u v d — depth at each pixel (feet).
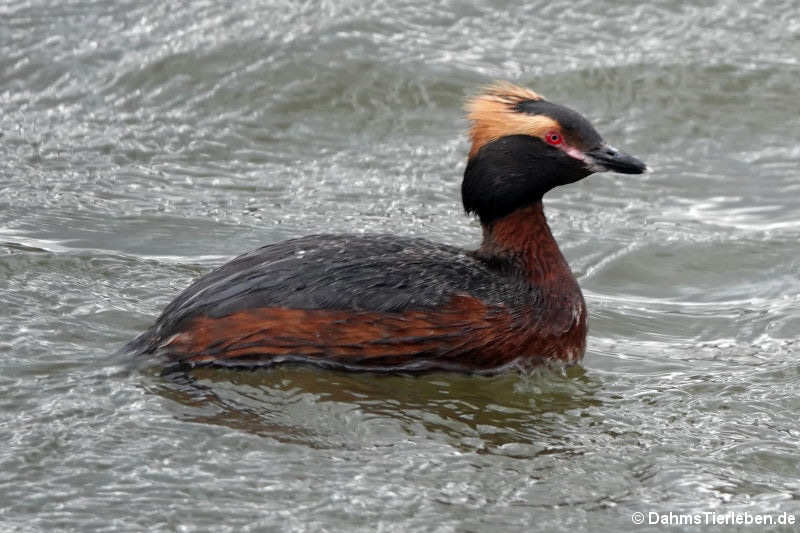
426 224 56.90
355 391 41.47
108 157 61.52
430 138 64.75
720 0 74.13
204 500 34.65
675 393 42.96
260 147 63.52
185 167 61.26
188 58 68.08
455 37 70.64
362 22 71.00
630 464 37.83
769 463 38.14
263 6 72.28
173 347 41.73
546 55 69.21
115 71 67.62
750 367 45.24
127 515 33.78
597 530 34.27
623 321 49.42
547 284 44.14
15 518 33.42
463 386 42.70
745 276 53.47
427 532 33.81
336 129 65.10
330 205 58.39
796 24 72.33
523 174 44.21
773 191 61.05
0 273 48.26
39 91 66.44
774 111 66.74
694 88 67.41
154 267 50.47
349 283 41.83
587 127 44.52
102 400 39.68
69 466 35.91
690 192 61.21
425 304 41.86
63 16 71.72
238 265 42.91
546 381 43.60
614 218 58.59
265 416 39.47
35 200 56.65
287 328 41.29
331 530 33.68
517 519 34.65
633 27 72.02
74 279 48.62
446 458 37.63
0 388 40.01
